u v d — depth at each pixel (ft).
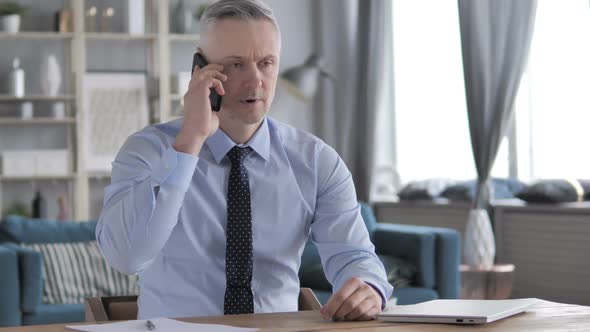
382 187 23.95
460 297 17.65
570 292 17.47
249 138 6.98
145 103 22.95
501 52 18.16
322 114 24.08
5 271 14.05
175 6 23.30
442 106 22.63
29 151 21.67
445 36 22.50
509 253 18.79
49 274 15.35
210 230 6.81
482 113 18.53
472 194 19.97
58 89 22.31
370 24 22.67
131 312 6.75
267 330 5.21
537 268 18.17
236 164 6.88
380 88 22.56
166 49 22.50
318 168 7.14
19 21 21.81
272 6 23.94
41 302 14.92
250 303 6.68
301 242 7.12
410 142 23.54
